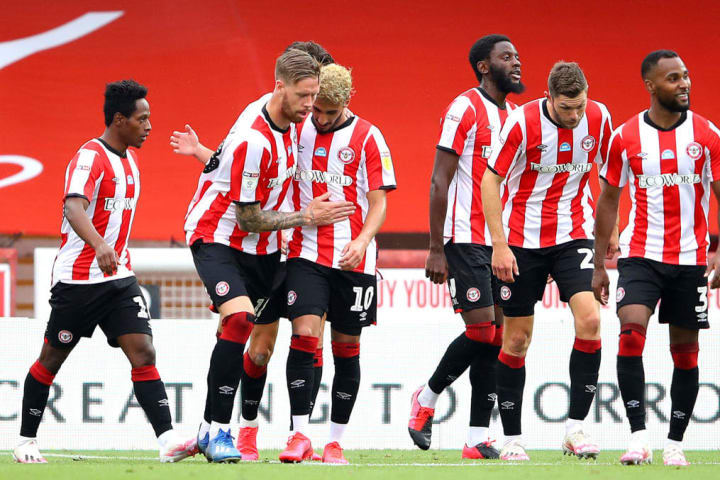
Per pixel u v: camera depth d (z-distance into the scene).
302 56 16.80
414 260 38.62
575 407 18.98
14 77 43.38
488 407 21.00
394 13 43.84
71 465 17.00
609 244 20.70
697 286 18.03
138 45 44.03
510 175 19.48
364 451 24.08
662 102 17.83
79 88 43.56
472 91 20.80
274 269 18.08
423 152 42.25
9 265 37.81
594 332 18.72
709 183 18.14
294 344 18.31
